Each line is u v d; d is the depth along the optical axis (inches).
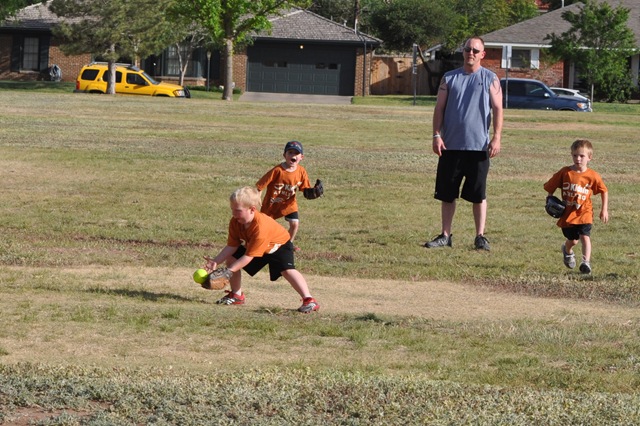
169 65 4589.1
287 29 4532.5
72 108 2475.4
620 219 1190.9
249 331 604.4
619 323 670.5
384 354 559.5
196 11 3673.7
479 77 961.5
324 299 729.0
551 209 857.5
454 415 423.5
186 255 911.0
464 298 759.1
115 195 1270.9
